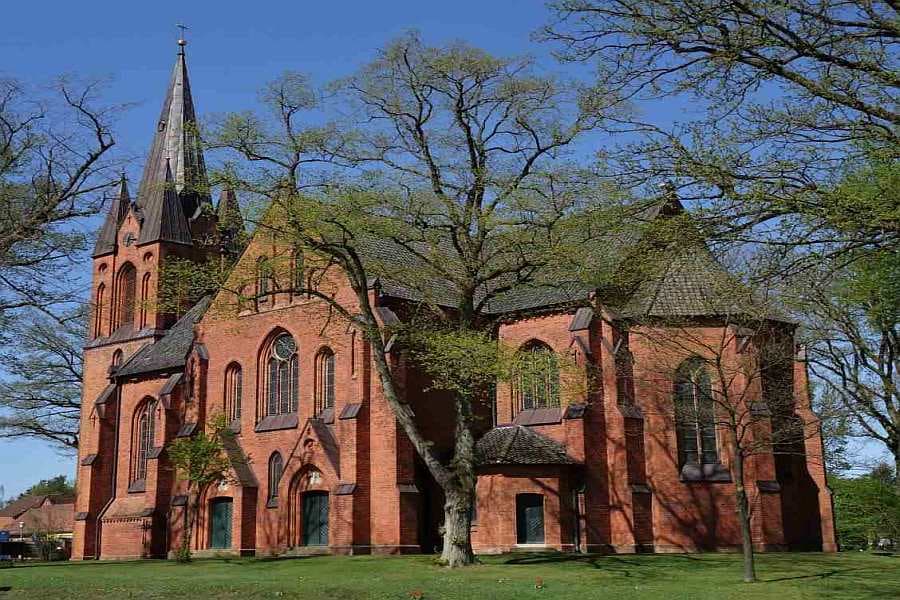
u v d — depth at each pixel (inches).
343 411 1819.6
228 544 2028.8
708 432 1774.1
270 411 2055.9
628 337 1797.5
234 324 2126.0
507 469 1755.7
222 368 2149.4
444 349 1352.1
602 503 1740.9
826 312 1363.2
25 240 1373.0
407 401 1822.1
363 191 1363.2
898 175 626.8
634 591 1111.6
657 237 677.9
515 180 1405.0
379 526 1755.7
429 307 1740.9
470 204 1455.5
